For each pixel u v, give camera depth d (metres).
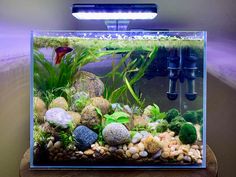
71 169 1.03
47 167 1.04
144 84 1.01
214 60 1.43
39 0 1.42
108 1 1.43
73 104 1.01
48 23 1.43
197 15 1.43
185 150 1.02
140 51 0.99
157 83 1.01
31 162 1.03
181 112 1.02
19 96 1.43
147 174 0.99
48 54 0.99
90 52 1.00
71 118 1.01
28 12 1.42
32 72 1.00
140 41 0.99
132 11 1.15
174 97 1.01
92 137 1.01
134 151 1.01
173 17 1.43
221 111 1.45
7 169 1.46
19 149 1.45
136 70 1.00
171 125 1.02
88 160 1.03
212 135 1.46
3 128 1.44
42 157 1.02
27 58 1.43
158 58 1.00
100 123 1.01
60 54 0.99
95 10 1.15
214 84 1.44
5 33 1.41
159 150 1.01
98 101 1.01
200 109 1.02
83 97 1.01
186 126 1.02
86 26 1.44
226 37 1.43
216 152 1.46
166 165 1.04
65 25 1.44
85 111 1.01
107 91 1.01
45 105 1.01
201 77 1.01
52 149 1.02
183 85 1.01
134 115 1.02
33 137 1.02
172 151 1.02
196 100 1.02
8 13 1.41
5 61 1.42
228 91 1.44
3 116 1.43
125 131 1.00
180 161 1.03
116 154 1.01
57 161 1.03
